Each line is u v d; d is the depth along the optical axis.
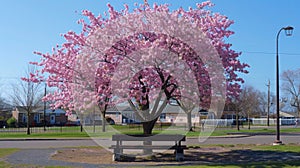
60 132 36.31
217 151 16.41
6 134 33.88
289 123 69.31
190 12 14.61
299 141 24.30
